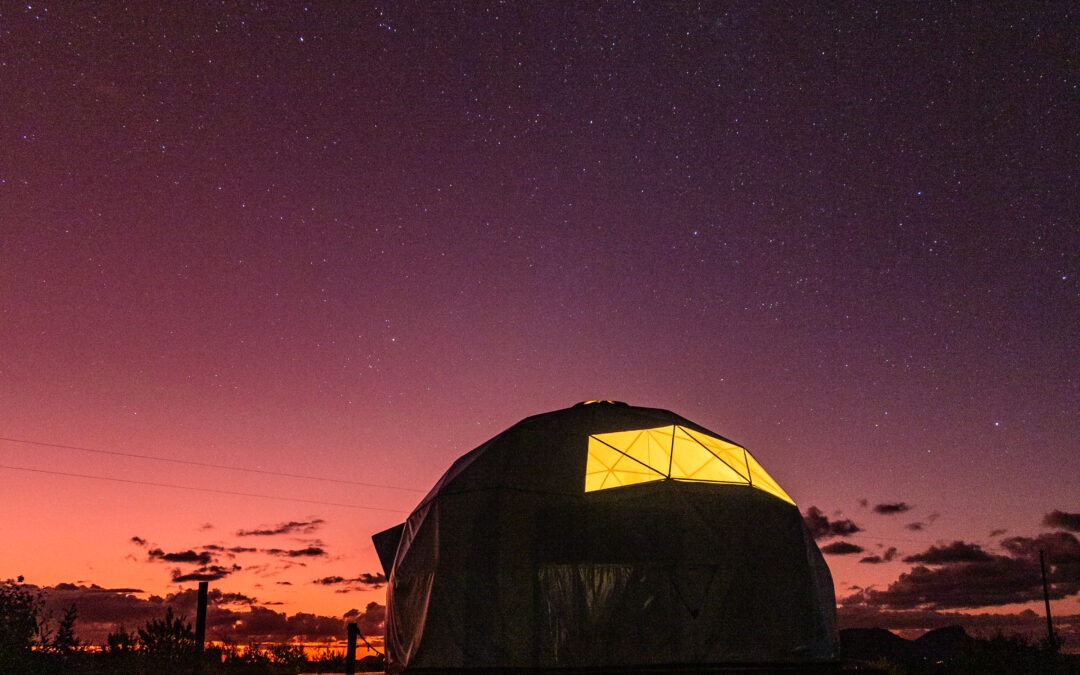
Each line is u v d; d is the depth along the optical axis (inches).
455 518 614.9
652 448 655.8
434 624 585.9
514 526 590.9
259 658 960.3
